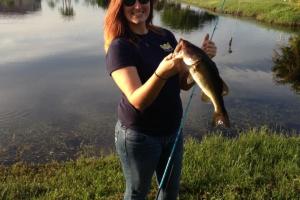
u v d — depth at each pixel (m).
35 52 22.22
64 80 15.95
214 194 5.18
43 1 68.50
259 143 7.25
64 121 11.02
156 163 3.33
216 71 2.91
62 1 69.25
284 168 5.93
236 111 12.09
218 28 31.28
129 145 3.22
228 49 22.94
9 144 9.26
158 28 3.47
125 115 3.19
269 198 5.09
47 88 14.74
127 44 3.03
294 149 6.88
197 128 10.19
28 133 10.05
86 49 23.11
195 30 30.83
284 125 10.98
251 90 14.77
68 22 37.53
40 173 6.84
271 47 23.47
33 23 36.66
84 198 5.16
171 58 2.65
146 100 2.77
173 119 3.30
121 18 3.11
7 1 63.00
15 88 14.72
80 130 10.28
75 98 13.42
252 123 11.02
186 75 3.41
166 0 57.81
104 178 5.95
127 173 3.38
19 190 5.57
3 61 19.77
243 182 5.48
